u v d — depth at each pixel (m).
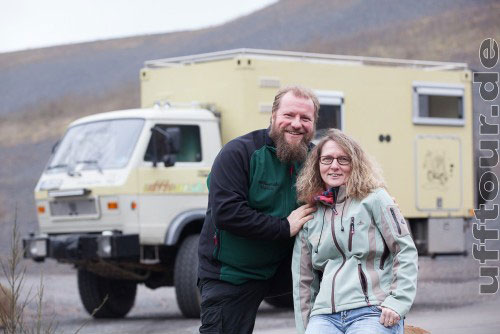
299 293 6.73
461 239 17.34
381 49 55.16
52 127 53.53
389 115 16.64
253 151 7.03
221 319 7.14
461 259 22.72
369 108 16.41
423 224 17.08
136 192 14.23
